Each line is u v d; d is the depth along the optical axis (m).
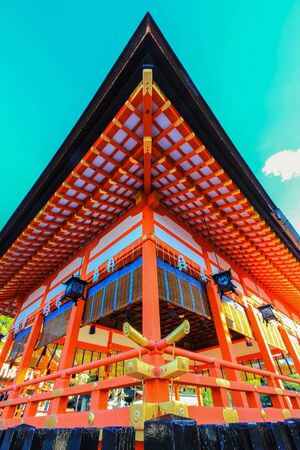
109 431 2.04
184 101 4.53
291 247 8.35
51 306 7.84
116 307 5.22
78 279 5.81
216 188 5.84
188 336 10.41
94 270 6.53
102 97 4.75
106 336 9.19
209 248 7.78
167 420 1.71
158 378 2.47
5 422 4.62
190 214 6.92
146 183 5.80
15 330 9.18
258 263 8.97
